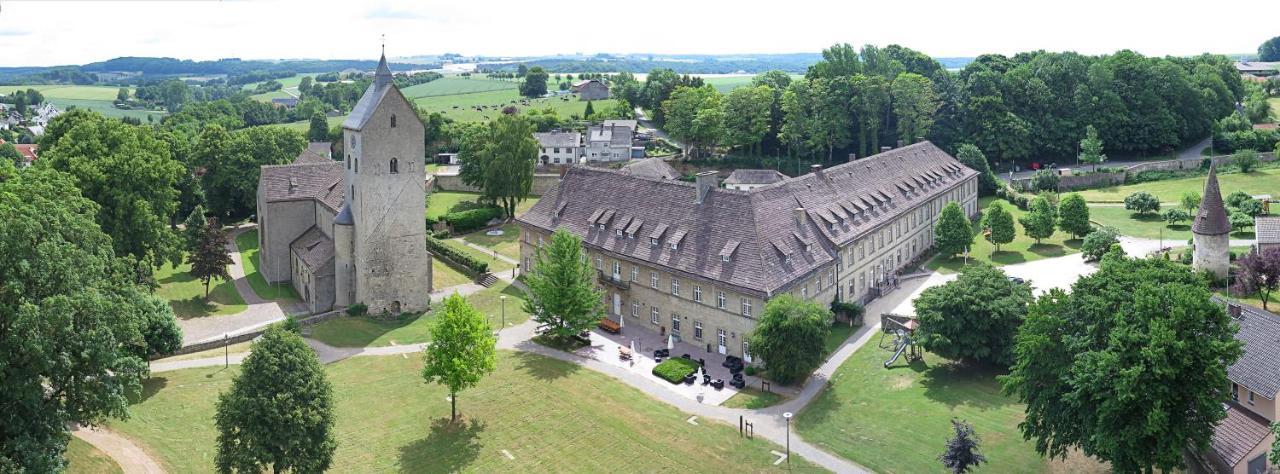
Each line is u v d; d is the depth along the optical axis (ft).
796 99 522.47
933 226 370.12
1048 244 371.15
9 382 146.00
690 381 223.51
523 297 272.92
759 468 179.42
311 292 284.61
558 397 214.48
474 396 215.31
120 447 183.73
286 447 154.30
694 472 178.60
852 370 230.89
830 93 516.73
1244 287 252.83
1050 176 472.03
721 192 261.24
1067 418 162.71
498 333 262.88
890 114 528.63
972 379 220.02
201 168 411.13
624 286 273.54
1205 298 150.82
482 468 180.86
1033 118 530.68
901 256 334.44
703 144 563.07
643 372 232.53
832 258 263.49
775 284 233.35
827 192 293.23
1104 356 149.18
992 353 220.02
